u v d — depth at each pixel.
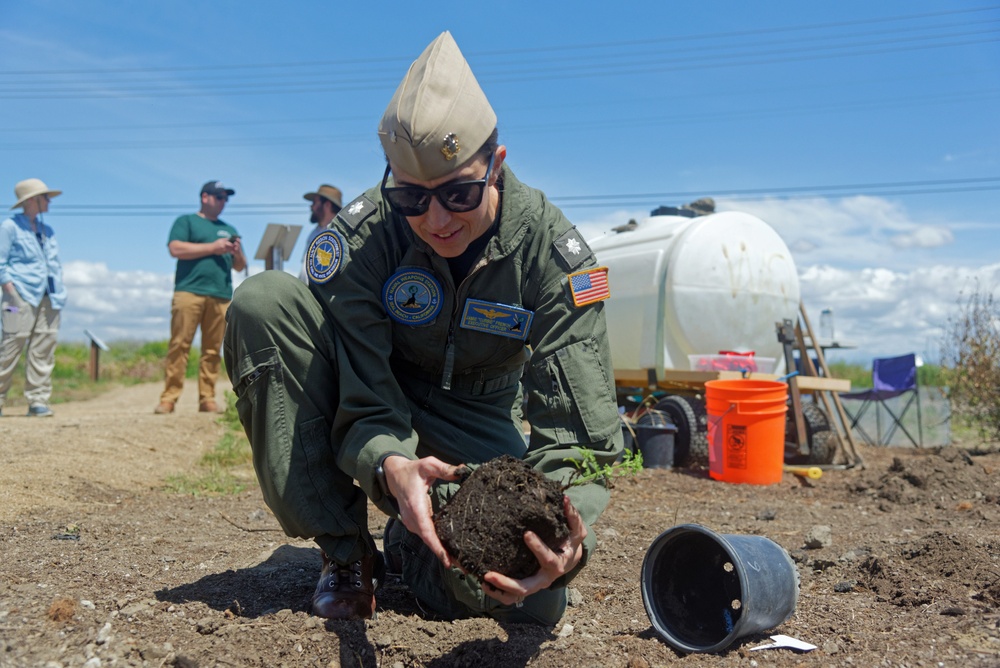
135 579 2.93
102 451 5.96
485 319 2.52
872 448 9.10
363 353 2.45
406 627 2.50
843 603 2.93
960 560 3.15
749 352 7.78
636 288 7.98
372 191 2.60
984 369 9.01
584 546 2.19
